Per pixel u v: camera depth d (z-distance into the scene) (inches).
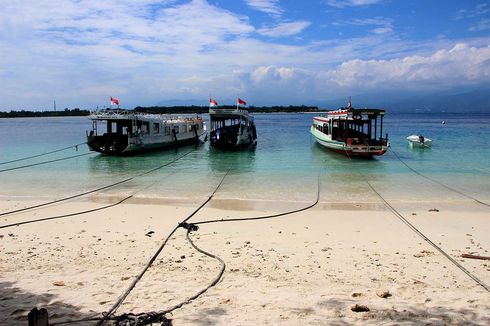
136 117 1433.3
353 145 1268.5
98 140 1441.9
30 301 297.4
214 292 317.1
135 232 506.3
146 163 1245.1
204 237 486.0
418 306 289.7
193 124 1937.7
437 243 460.4
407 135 2292.1
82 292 315.3
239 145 1514.5
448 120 5002.5
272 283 337.4
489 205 675.4
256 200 722.8
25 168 1147.3
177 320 269.3
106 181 936.9
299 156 1374.3
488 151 1482.5
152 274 357.7
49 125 4156.0
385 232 511.8
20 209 653.3
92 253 418.9
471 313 278.4
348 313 279.0
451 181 910.4
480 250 433.1
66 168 1148.5
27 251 424.8
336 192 793.6
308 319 270.7
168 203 701.3
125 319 266.2
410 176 978.7
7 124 4490.7
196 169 1115.3
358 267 379.2
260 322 266.5
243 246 447.5
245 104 1553.9
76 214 614.9
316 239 478.9
